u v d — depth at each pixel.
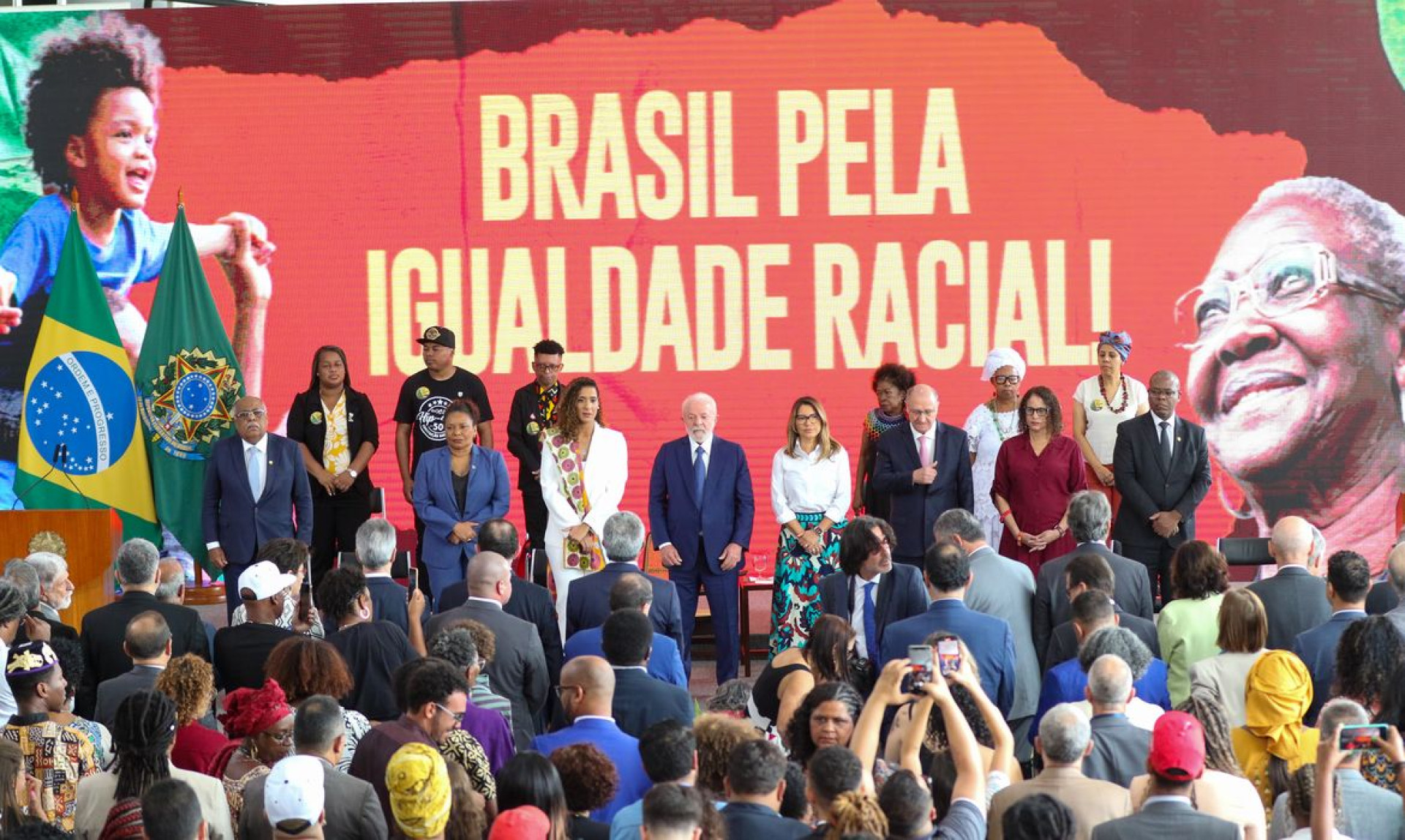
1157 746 5.07
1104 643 6.44
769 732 7.25
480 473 11.30
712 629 13.09
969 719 5.91
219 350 12.74
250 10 14.40
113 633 8.10
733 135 14.38
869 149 14.37
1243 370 14.27
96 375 12.61
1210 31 14.23
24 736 6.32
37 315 14.34
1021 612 8.62
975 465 12.23
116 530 11.45
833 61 14.34
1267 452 14.29
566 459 11.34
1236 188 14.28
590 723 6.11
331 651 6.56
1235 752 6.42
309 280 14.48
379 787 5.84
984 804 5.20
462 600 8.41
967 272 14.37
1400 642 6.59
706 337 14.44
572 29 14.40
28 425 12.54
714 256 14.42
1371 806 5.49
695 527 11.31
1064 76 14.30
